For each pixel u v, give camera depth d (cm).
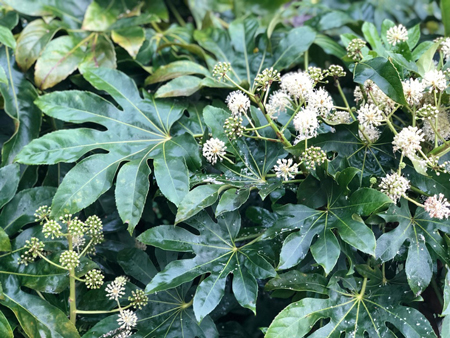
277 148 81
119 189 76
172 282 72
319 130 81
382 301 75
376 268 77
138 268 82
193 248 75
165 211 96
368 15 127
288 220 74
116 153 82
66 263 74
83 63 95
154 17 105
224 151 81
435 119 76
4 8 100
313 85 77
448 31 97
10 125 97
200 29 113
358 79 73
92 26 103
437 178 75
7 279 76
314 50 110
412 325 72
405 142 69
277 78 81
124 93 89
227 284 89
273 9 123
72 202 75
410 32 91
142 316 78
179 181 76
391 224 82
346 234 68
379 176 77
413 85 73
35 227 80
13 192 80
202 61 106
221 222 79
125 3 110
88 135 82
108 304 79
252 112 83
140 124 87
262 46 102
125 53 102
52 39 100
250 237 79
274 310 94
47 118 96
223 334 91
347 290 79
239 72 101
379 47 92
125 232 90
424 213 74
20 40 95
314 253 69
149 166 87
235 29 104
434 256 75
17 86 92
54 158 78
